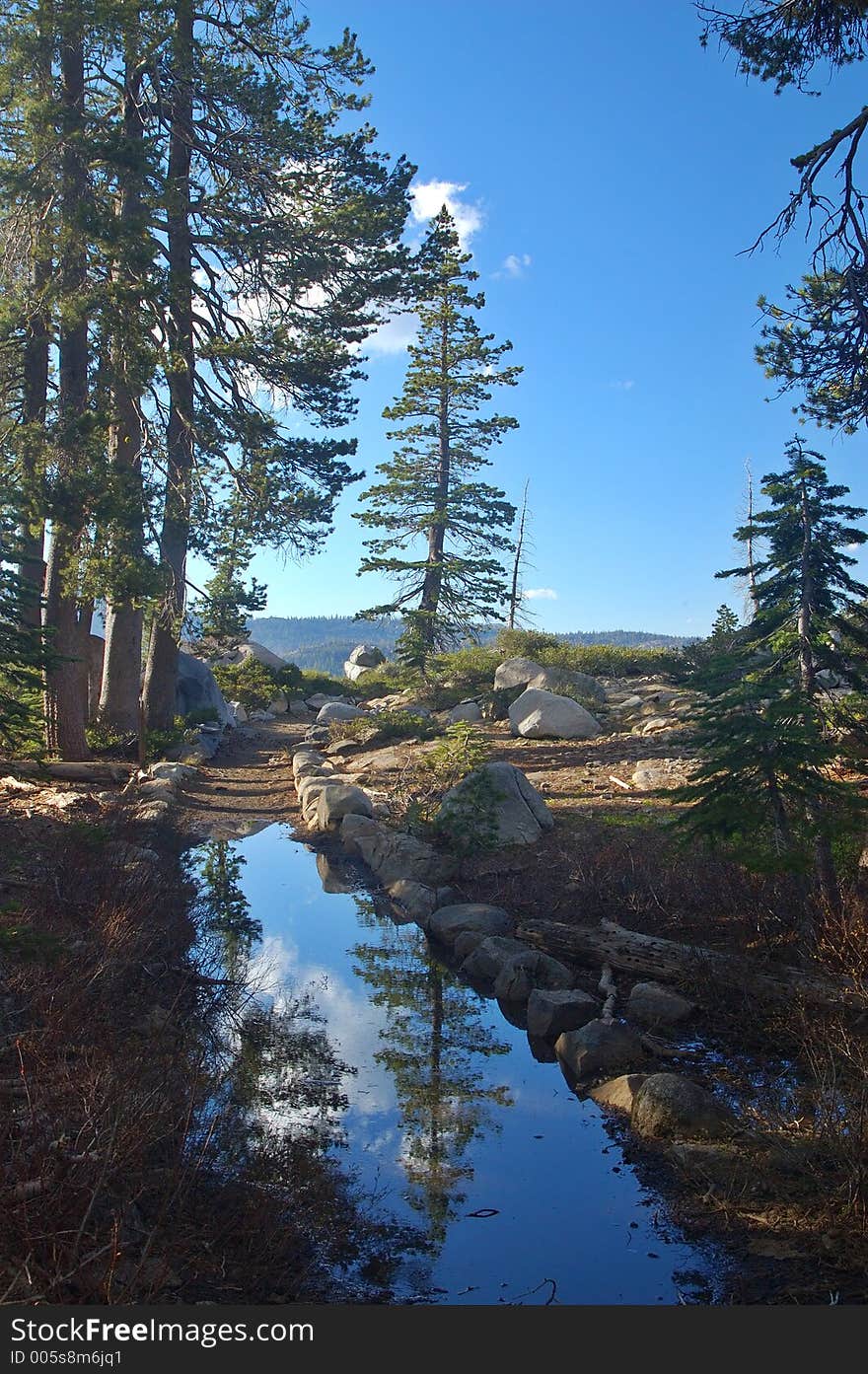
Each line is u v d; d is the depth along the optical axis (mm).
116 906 8555
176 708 25453
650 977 8500
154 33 18688
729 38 9852
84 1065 5164
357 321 23219
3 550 12422
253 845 15703
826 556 8250
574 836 12781
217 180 21609
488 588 39594
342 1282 4320
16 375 19219
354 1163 5484
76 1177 4094
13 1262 3623
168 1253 4066
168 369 19594
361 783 18859
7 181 17391
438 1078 6781
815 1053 6281
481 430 40094
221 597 23062
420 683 33531
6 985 6254
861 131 9180
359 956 9898
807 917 8039
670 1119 5781
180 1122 4980
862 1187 4699
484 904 10578
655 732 19984
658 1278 4352
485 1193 5180
